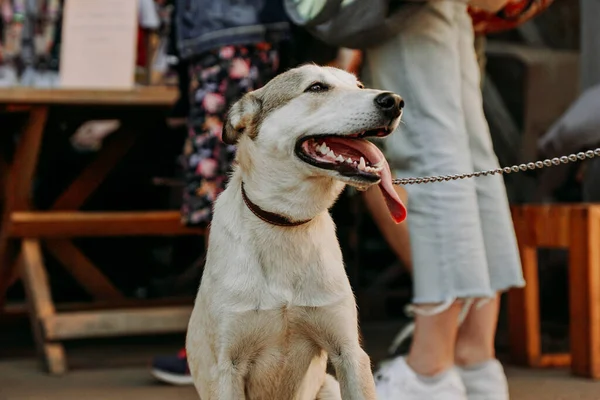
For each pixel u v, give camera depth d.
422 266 3.15
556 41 7.67
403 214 2.38
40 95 4.78
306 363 2.67
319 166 2.45
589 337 4.11
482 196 3.33
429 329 3.18
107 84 5.25
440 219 3.13
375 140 3.54
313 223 2.60
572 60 6.84
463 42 3.36
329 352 2.63
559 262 5.85
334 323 2.57
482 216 3.33
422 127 3.17
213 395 2.56
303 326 2.58
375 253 6.40
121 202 6.48
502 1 3.31
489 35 7.64
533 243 4.41
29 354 5.04
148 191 6.52
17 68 5.70
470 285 3.11
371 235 6.37
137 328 4.63
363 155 2.47
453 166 3.14
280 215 2.54
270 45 3.88
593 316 4.09
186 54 3.88
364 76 3.61
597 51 5.53
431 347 3.18
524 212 4.45
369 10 3.12
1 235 5.12
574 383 4.02
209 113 3.84
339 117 2.45
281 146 2.53
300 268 2.55
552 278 5.89
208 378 2.64
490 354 3.34
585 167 5.28
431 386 3.17
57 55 5.79
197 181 3.88
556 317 5.88
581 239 4.12
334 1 3.16
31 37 5.71
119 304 5.37
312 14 3.24
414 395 3.17
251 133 2.62
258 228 2.56
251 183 2.59
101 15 5.35
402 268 6.09
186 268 6.66
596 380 4.09
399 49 3.21
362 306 6.07
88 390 4.03
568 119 5.11
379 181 2.41
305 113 2.52
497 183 3.38
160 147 6.27
